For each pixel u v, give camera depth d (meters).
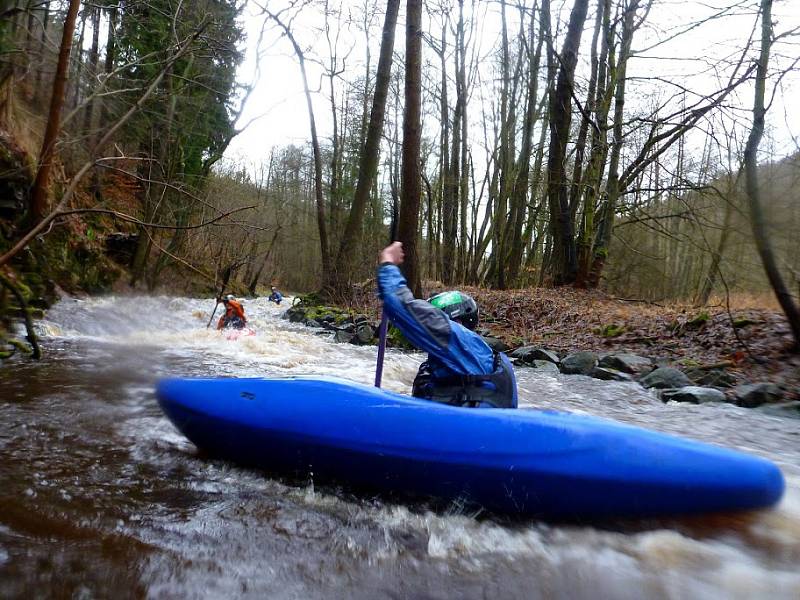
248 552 2.32
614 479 2.56
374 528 2.62
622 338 10.08
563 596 2.14
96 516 2.54
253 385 3.20
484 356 3.15
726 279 8.20
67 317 9.71
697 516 2.66
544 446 2.64
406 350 10.41
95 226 16.34
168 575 2.11
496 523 2.71
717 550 2.53
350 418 2.87
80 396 4.71
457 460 2.66
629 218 13.91
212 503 2.78
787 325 8.41
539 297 14.45
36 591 1.94
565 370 8.46
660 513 2.63
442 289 18.38
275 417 2.99
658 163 10.15
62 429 3.77
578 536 2.62
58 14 9.94
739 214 6.88
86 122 11.34
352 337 10.95
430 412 2.80
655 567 2.37
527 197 21.98
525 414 2.81
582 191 15.48
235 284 27.20
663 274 19.06
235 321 11.08
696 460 2.65
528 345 10.46
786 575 2.34
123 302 13.71
